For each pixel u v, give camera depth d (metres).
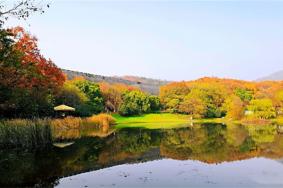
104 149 34.75
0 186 18.84
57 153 30.97
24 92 38.94
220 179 20.44
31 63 41.00
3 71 33.03
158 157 29.53
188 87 150.25
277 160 27.39
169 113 142.62
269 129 67.38
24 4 25.41
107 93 127.94
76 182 19.75
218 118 134.88
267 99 118.25
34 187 18.67
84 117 73.62
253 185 19.03
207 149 34.97
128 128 73.31
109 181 19.97
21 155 29.09
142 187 18.61
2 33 28.77
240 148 35.53
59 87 61.81
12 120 34.50
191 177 20.98
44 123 35.19
